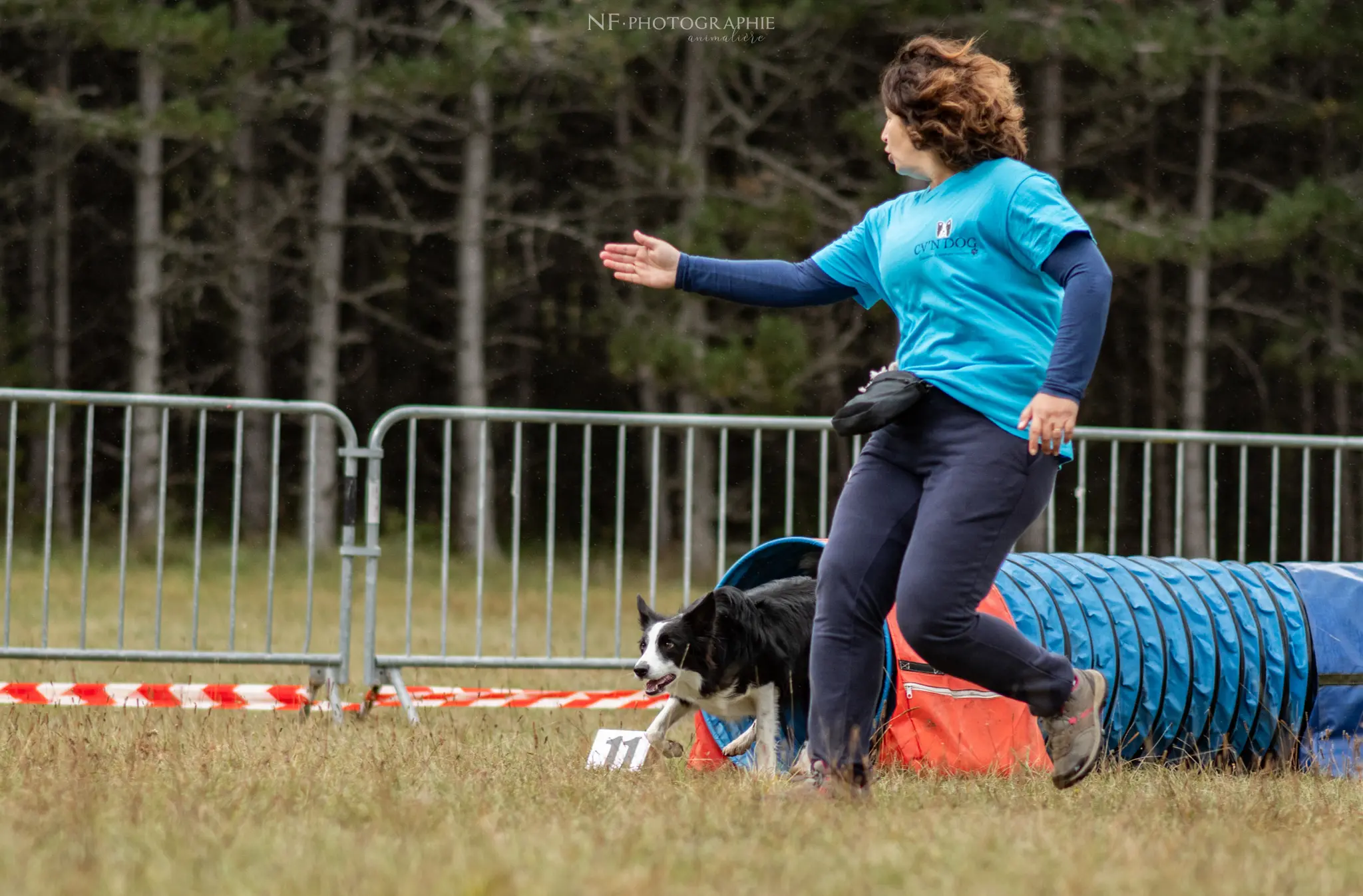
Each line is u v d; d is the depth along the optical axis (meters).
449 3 64.44
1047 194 11.13
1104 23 53.19
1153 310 70.94
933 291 11.56
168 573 50.34
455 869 8.70
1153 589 17.70
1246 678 17.11
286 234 67.94
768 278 12.91
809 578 17.88
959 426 11.31
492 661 20.39
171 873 8.62
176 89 59.47
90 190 73.50
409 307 78.19
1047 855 9.73
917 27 54.34
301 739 15.55
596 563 52.72
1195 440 21.62
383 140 67.94
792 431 21.25
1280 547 76.88
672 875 9.00
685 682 16.38
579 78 56.38
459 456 78.56
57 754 13.85
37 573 48.78
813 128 66.94
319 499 62.84
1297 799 13.26
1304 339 65.69
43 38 65.12
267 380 74.62
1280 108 65.69
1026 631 16.25
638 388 79.00
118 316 76.50
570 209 73.38
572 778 13.30
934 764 15.43
